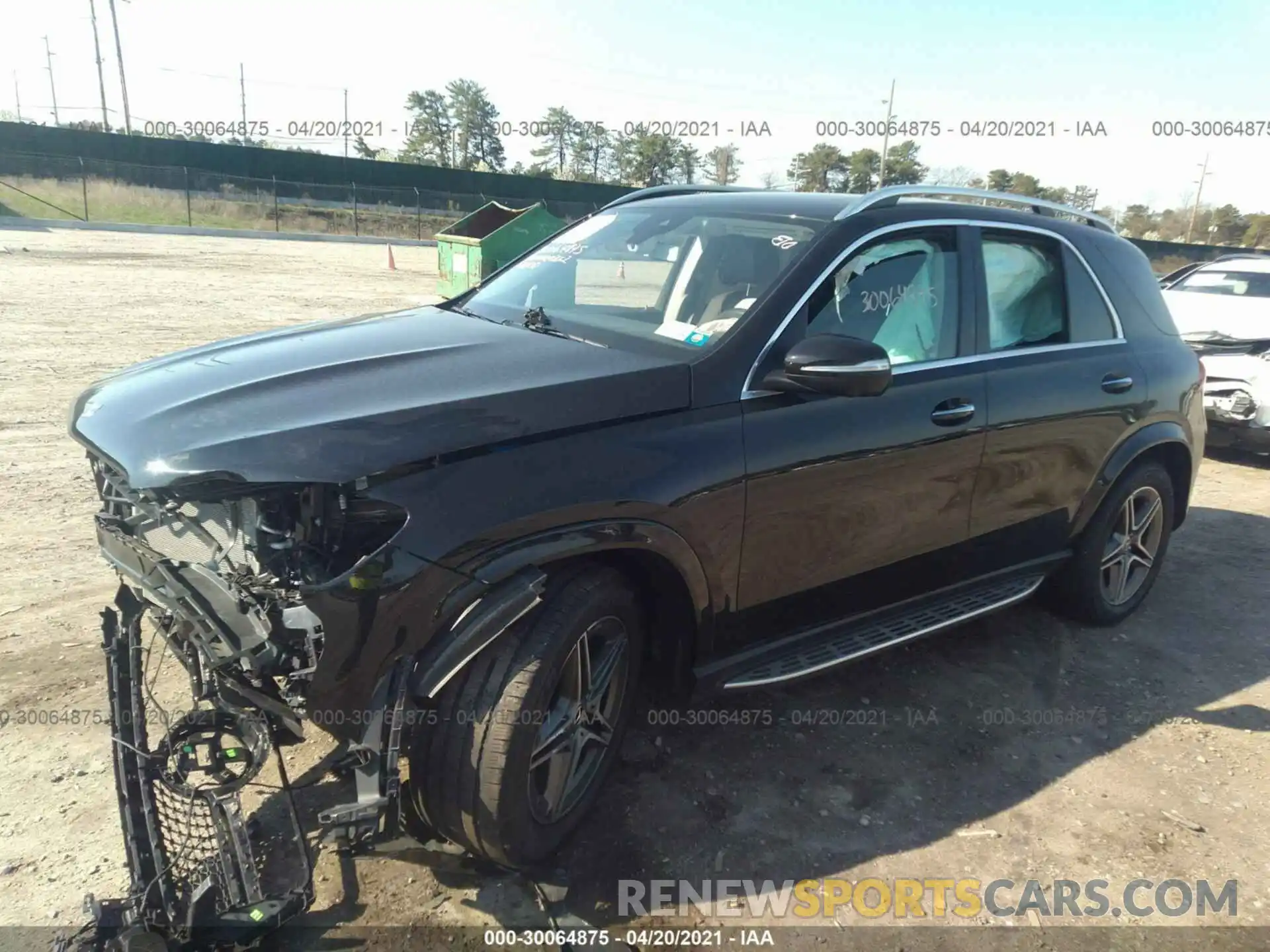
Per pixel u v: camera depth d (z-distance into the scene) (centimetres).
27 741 308
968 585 385
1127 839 304
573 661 261
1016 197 403
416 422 229
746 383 288
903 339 336
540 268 384
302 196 4012
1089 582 441
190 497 213
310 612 206
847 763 333
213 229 3194
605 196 4666
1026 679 404
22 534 474
